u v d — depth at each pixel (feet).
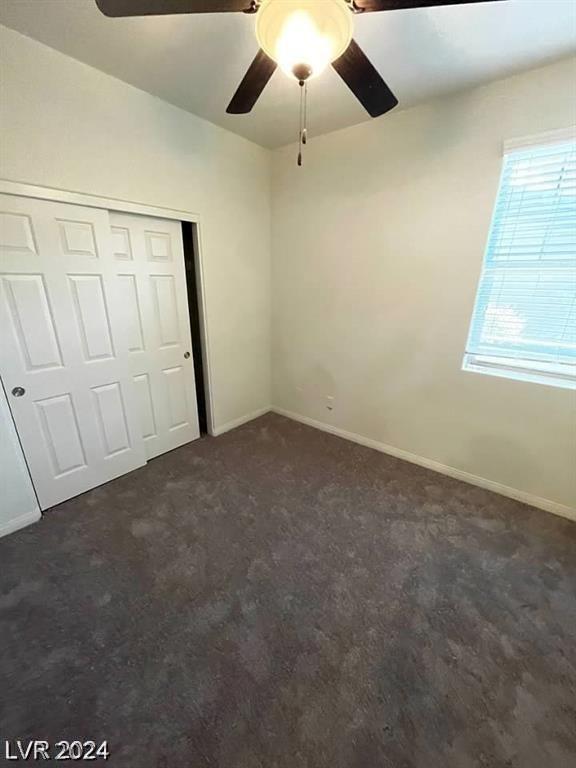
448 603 5.24
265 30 3.52
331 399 10.74
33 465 6.81
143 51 5.74
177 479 8.35
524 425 7.35
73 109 6.13
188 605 5.16
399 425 9.34
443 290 7.80
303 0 3.26
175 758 3.53
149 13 3.61
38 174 5.96
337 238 9.29
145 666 4.35
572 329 6.65
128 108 6.85
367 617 5.01
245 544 6.36
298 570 5.81
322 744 3.64
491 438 7.85
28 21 5.06
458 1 3.30
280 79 6.35
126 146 6.98
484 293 7.50
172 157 7.81
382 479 8.45
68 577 5.62
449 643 4.65
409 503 7.55
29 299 6.29
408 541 6.47
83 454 7.62
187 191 8.30
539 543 6.45
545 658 4.47
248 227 10.08
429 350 8.36
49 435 6.99
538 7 4.61
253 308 10.99
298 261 10.35
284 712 3.90
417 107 7.25
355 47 3.83
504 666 4.38
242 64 6.08
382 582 5.59
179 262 8.80
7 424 6.30
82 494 7.71
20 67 5.45
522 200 6.65
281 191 10.16
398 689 4.12
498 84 6.29
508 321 7.34
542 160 6.30
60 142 6.10
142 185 7.41
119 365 7.91
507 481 7.80
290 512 7.23
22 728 3.76
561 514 7.19
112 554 6.10
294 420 11.93
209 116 8.07
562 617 5.03
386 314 8.87
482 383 7.72
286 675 4.26
